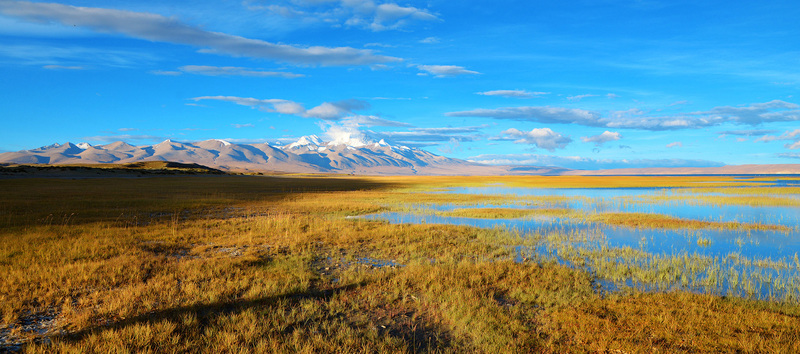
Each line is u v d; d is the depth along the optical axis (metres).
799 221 24.11
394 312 8.66
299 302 9.16
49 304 8.67
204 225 21.48
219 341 6.87
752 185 81.12
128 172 110.31
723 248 15.98
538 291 9.94
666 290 10.22
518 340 7.16
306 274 11.33
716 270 12.12
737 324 7.60
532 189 68.12
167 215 26.08
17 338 7.03
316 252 15.04
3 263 11.97
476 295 9.55
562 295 9.62
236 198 41.81
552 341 7.16
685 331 7.38
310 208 32.19
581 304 8.96
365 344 7.05
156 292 9.40
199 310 8.41
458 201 40.34
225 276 10.95
